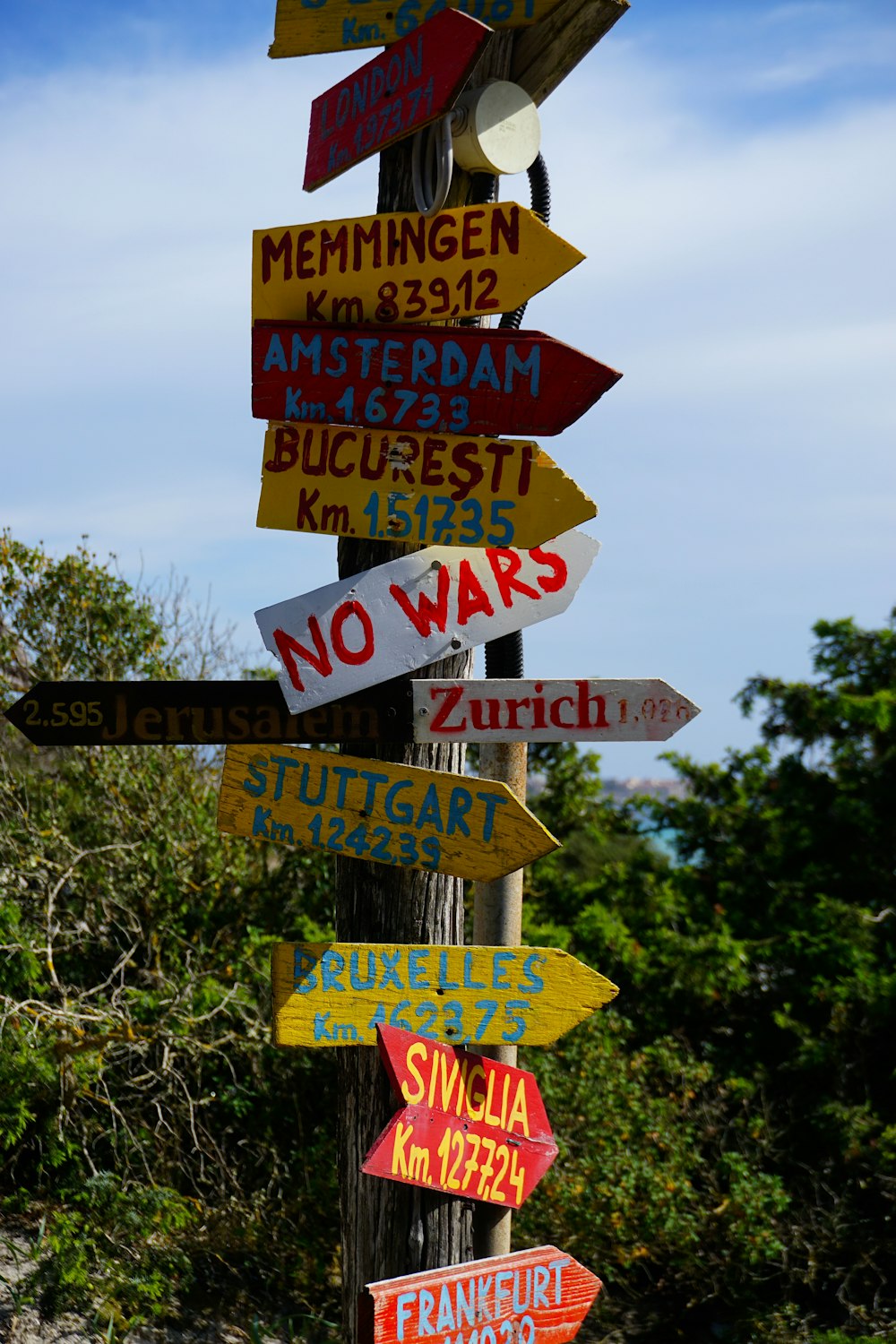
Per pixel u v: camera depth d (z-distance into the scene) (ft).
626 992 29.19
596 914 29.81
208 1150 23.56
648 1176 21.99
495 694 8.96
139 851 27.55
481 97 8.97
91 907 26.66
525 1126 9.17
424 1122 8.67
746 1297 22.27
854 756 33.47
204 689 9.06
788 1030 28.09
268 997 24.67
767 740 35.17
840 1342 20.39
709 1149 25.39
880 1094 27.02
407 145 9.65
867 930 29.71
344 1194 9.85
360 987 8.90
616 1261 22.72
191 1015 24.11
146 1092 24.06
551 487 8.66
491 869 8.82
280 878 28.43
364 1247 9.60
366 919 9.78
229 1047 24.62
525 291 8.54
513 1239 21.52
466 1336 8.70
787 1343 21.01
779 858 32.96
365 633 8.91
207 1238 21.56
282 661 8.82
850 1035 27.09
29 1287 18.43
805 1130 26.04
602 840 36.17
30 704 9.02
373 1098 9.64
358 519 8.93
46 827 27.09
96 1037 22.13
